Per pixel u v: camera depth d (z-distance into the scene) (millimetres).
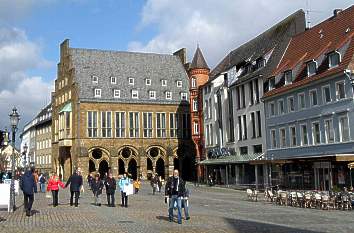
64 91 87875
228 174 62906
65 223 19328
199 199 37594
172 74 91375
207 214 23766
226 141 64500
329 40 47469
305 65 48094
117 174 81875
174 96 88625
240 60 66812
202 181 72812
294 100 48000
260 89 55281
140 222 19688
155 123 86062
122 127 83562
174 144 86562
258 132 55844
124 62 89500
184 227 17844
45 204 31062
